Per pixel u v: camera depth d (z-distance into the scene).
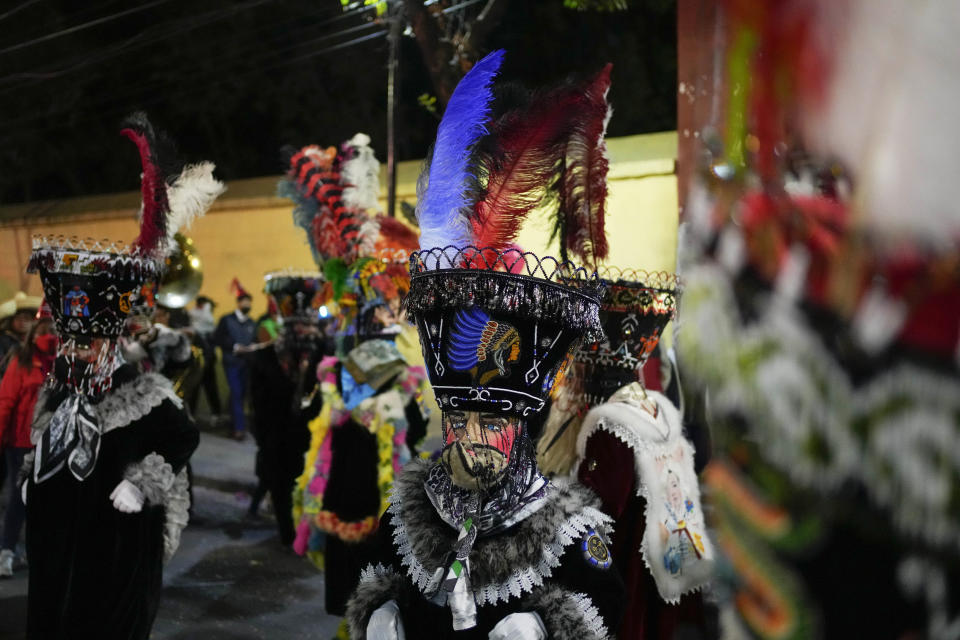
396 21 8.08
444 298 1.95
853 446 0.65
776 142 0.66
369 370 4.50
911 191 0.59
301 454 6.12
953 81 0.55
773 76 0.63
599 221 2.29
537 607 1.89
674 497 2.82
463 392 1.96
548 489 2.04
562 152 2.13
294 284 6.39
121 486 3.61
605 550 2.02
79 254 3.63
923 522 0.64
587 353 2.97
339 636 4.38
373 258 4.73
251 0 13.95
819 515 0.67
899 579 0.65
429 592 1.96
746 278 0.69
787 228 0.67
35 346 5.74
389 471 4.36
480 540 1.97
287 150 5.00
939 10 0.55
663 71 12.65
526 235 2.90
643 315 2.91
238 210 11.81
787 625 0.69
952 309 0.62
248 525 7.19
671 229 7.79
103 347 3.74
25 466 3.73
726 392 0.71
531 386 1.96
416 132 14.20
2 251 14.48
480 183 2.08
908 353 0.63
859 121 0.59
